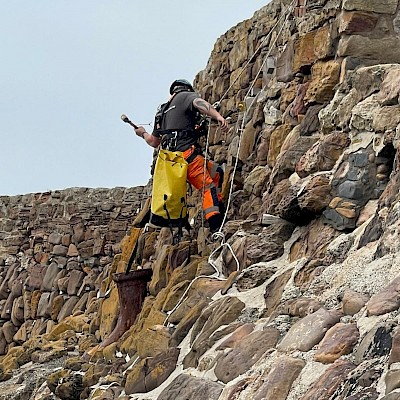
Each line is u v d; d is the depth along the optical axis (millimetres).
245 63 11281
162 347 7223
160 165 7945
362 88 7328
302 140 7926
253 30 11258
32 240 20016
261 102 9766
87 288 18266
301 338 5211
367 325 4828
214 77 12680
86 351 10211
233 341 6066
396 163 6379
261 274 7062
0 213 20906
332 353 4781
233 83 10688
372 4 7777
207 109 7910
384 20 7824
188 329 7137
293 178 7719
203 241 9383
